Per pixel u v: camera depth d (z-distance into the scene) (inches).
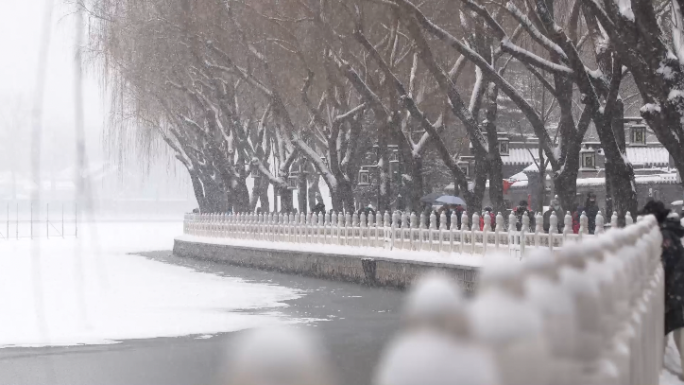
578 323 180.1
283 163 3863.2
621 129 2416.3
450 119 3006.9
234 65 3277.6
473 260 2053.4
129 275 2866.6
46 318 1710.1
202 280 2711.6
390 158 3796.8
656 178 3690.9
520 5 2763.3
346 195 3238.2
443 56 2925.7
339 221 2755.9
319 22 2768.2
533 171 4259.4
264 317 1771.7
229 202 4133.9
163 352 1314.0
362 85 2800.2
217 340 1445.6
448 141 3969.0
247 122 4517.7
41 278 2674.7
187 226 4234.7
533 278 146.1
